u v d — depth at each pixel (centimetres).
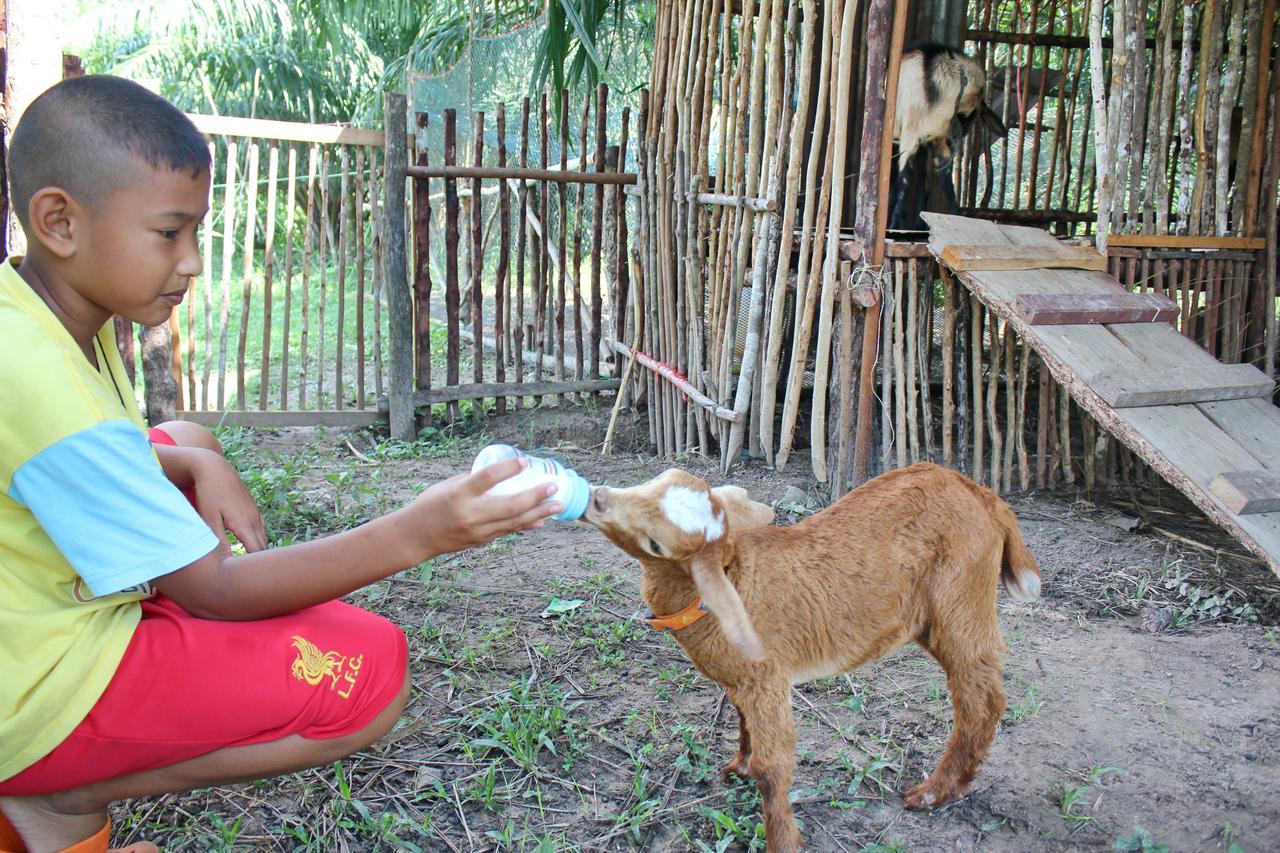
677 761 339
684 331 705
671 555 256
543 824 311
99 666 205
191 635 213
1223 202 619
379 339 748
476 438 753
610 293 816
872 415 595
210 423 729
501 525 206
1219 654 430
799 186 669
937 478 328
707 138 669
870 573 306
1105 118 577
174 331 721
